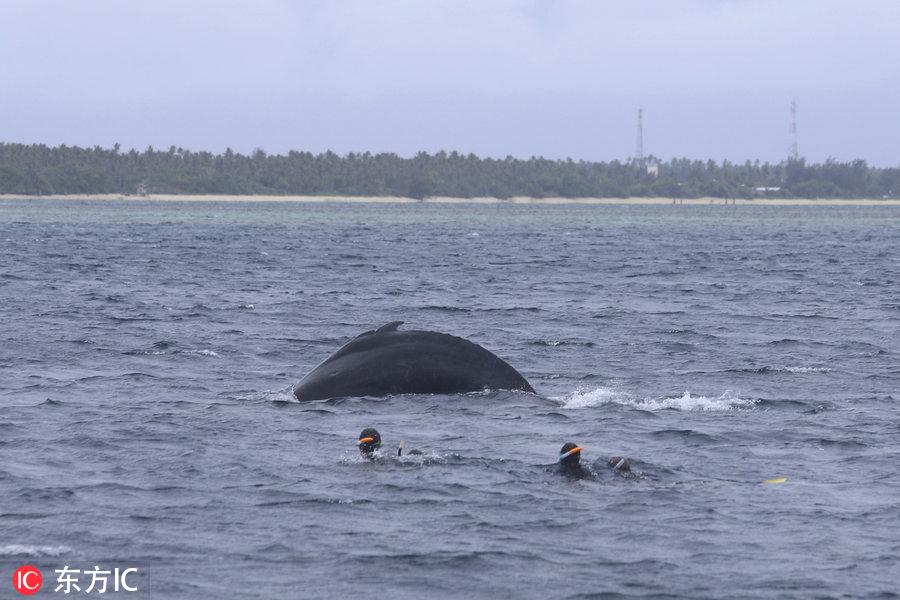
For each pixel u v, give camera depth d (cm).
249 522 5519
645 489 6128
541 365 10388
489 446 6994
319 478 6256
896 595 4688
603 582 4816
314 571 4903
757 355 11038
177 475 6294
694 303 15925
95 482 6138
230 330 12281
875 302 16212
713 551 5181
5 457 6631
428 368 8188
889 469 6612
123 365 9912
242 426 7431
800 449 7075
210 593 4659
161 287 17100
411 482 6191
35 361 10006
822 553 5166
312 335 12056
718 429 7562
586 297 16700
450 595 4678
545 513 5697
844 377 9775
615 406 8219
